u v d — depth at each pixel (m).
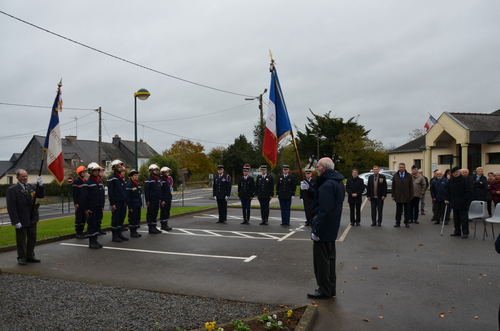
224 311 5.07
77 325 4.58
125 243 10.24
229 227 13.20
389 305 5.41
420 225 13.40
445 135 29.80
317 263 5.71
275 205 21.95
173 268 7.54
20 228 7.84
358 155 50.53
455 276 6.84
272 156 6.18
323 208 5.52
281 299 5.66
